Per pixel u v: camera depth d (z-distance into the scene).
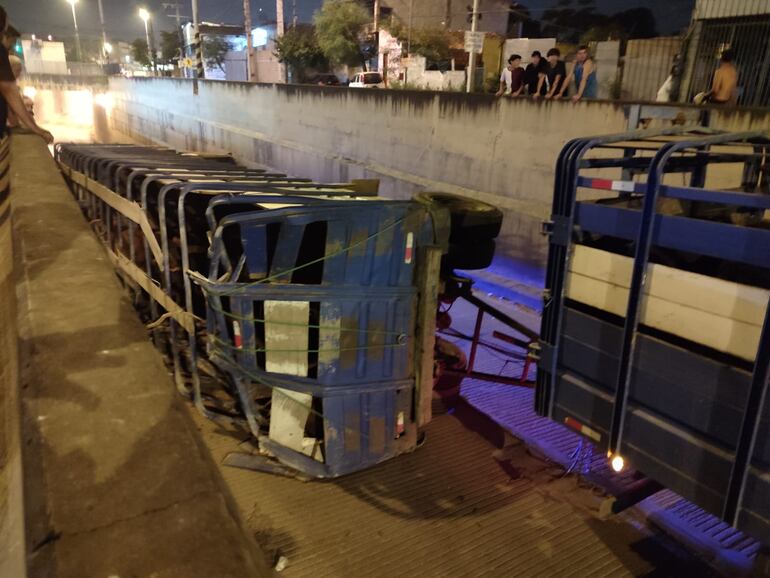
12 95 9.00
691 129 3.81
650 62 12.16
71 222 3.47
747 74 10.44
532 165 9.45
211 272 3.68
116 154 8.61
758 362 2.38
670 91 11.26
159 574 1.06
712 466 2.64
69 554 1.09
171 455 1.39
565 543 3.80
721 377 2.56
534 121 9.28
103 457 1.37
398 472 4.45
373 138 13.08
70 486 1.27
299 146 16.06
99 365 1.80
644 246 2.83
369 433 4.12
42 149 7.07
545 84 10.70
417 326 4.14
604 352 3.15
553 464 4.71
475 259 4.79
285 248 3.65
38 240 3.04
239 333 3.77
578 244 3.29
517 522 3.97
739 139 2.90
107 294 2.36
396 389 4.12
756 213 4.53
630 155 4.21
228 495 1.31
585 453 4.88
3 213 5.23
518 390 6.27
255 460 4.26
